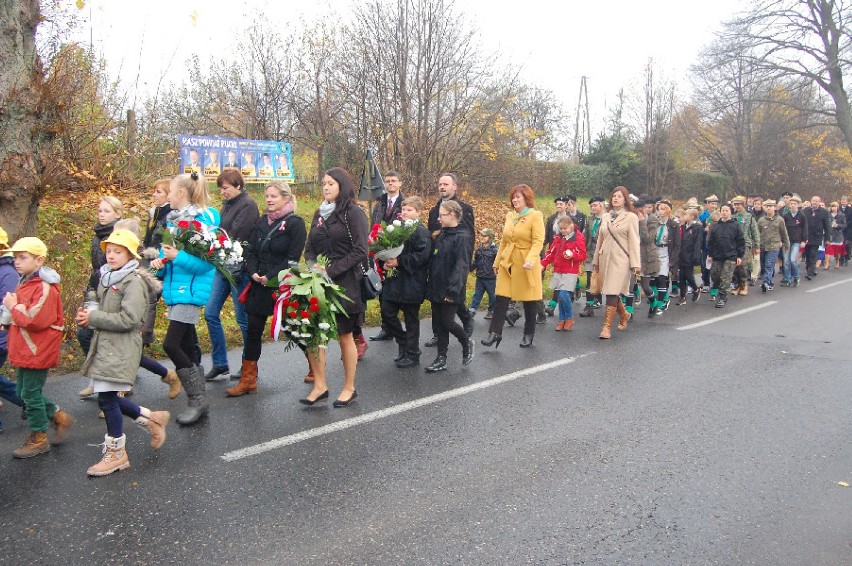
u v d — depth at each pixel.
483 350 8.05
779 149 33.09
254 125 18.53
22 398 4.52
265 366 6.98
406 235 6.82
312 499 4.02
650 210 10.88
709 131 33.75
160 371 5.73
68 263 9.32
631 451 4.88
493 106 19.25
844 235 19.11
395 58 17.80
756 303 12.29
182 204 5.43
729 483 4.37
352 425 5.29
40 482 4.17
